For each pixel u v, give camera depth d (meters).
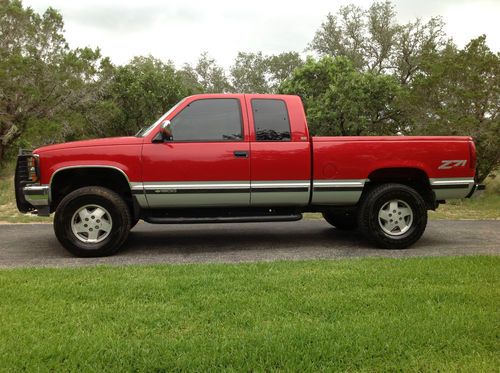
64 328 3.30
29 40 14.25
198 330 3.28
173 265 5.13
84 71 15.20
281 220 6.30
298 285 4.27
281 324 3.37
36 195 5.86
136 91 16.67
